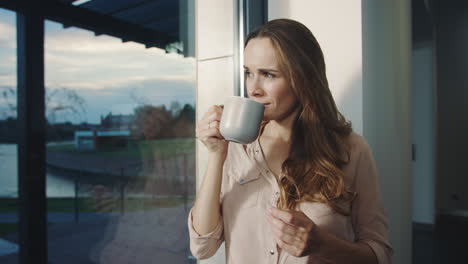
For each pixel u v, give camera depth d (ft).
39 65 10.52
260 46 1.91
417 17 9.59
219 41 3.60
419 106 10.68
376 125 3.56
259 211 2.02
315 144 2.07
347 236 2.03
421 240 9.13
